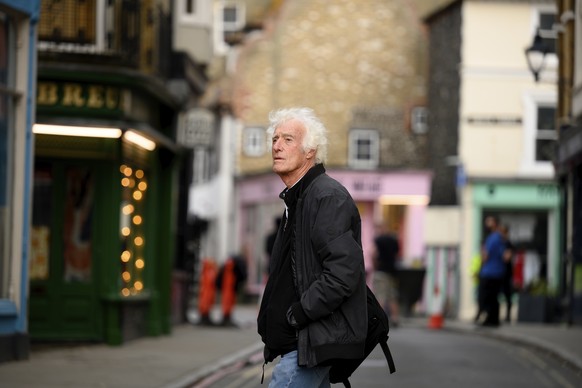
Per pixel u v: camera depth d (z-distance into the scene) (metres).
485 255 28.72
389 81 51.50
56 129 20.34
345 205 7.50
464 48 44.81
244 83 53.03
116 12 20.48
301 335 7.48
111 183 20.84
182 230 31.48
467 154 44.59
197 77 30.09
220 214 54.25
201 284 29.06
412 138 51.16
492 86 44.66
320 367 7.59
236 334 25.69
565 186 30.34
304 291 7.51
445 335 26.55
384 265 30.98
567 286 29.72
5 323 16.88
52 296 20.81
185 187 31.56
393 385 15.51
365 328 7.55
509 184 44.16
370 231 50.00
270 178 51.75
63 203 20.84
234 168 54.06
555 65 44.31
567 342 22.23
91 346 20.45
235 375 17.02
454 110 45.81
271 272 7.79
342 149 51.38
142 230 23.33
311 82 52.28
